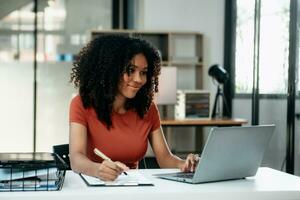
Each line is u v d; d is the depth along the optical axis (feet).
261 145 6.31
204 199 5.37
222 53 21.29
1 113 21.70
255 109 18.20
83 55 7.25
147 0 20.80
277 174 6.79
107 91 7.02
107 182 5.70
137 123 7.38
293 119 15.35
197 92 17.99
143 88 7.36
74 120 7.04
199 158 6.23
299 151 15.29
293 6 15.30
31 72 21.89
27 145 21.83
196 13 21.12
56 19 22.00
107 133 7.13
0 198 4.92
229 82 20.99
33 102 21.88
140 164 8.93
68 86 22.03
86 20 22.20
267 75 17.38
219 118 18.75
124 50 6.97
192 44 21.26
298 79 15.38
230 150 5.89
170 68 17.79
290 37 15.37
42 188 5.27
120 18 22.25
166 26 20.97
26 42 21.85
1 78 21.71
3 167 5.25
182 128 21.27
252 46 18.63
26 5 21.81
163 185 5.72
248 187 5.73
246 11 19.48
